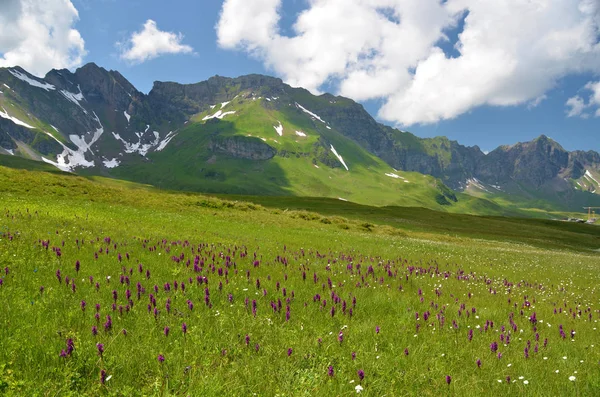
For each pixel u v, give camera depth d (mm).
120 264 12016
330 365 6148
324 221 57344
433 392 5922
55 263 11164
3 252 11594
